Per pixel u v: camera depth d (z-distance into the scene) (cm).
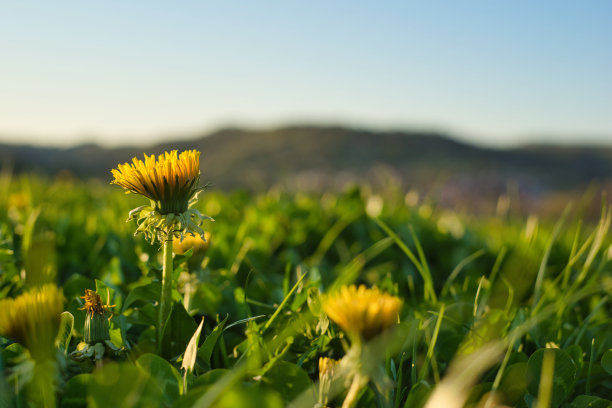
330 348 31
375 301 23
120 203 84
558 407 29
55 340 25
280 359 29
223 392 23
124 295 41
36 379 24
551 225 82
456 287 47
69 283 39
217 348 32
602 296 47
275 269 59
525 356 32
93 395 23
